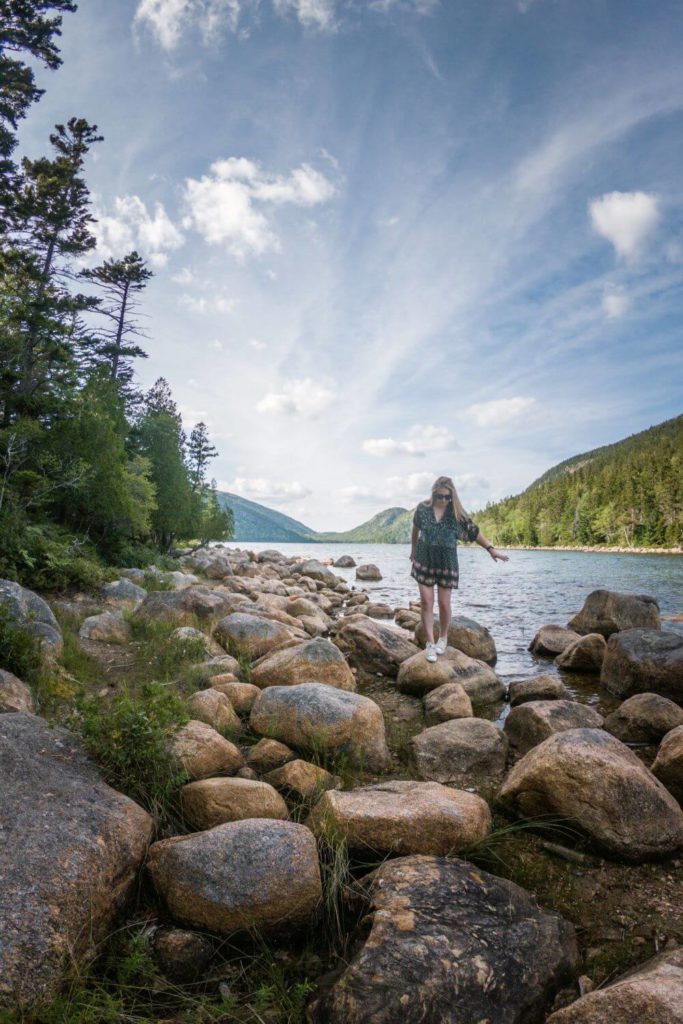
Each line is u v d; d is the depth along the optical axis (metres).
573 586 20.33
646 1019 1.79
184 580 14.96
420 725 5.35
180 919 2.55
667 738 4.09
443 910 2.46
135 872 2.69
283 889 2.55
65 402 16.17
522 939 2.39
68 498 14.99
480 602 15.52
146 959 2.32
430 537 6.43
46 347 16.89
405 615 12.18
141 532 20.09
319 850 2.98
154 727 3.46
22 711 3.82
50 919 2.19
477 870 2.79
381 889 2.60
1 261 19.45
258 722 4.57
